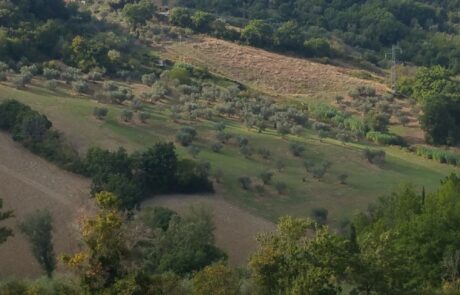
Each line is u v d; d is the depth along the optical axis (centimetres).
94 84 10412
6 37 10975
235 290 3142
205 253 4816
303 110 11094
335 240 3206
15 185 6612
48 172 7006
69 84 10156
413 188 6662
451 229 4312
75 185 6800
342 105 11975
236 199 7125
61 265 5050
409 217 4759
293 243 3225
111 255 2947
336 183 7875
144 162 6950
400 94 12762
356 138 9994
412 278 3822
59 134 7838
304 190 7569
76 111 8750
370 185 7944
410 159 9456
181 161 7325
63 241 5575
